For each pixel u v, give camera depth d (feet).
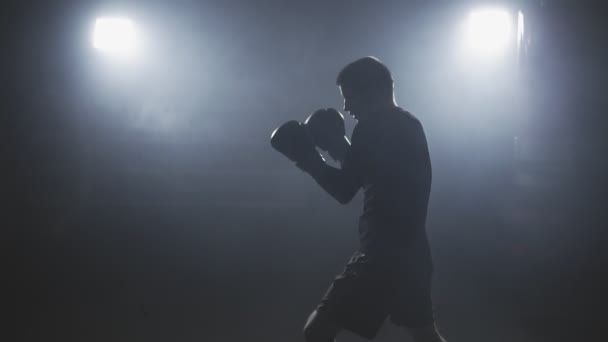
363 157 10.46
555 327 16.98
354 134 10.59
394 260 10.30
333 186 10.65
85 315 18.20
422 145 10.67
